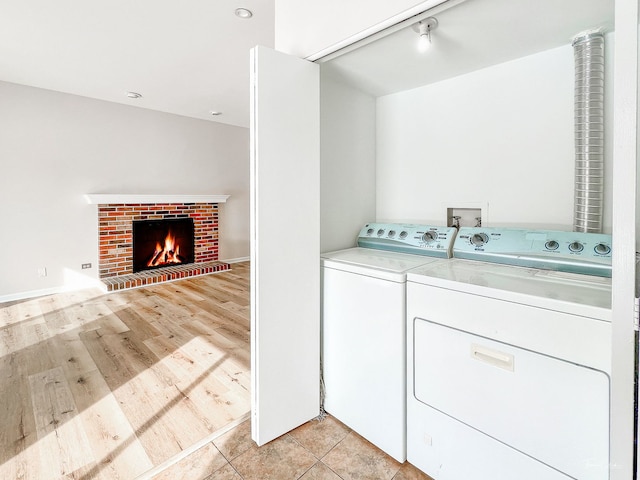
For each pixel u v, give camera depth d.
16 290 4.02
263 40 2.80
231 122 5.77
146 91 4.14
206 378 2.25
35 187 4.09
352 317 1.67
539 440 1.08
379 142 2.43
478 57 1.75
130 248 4.85
